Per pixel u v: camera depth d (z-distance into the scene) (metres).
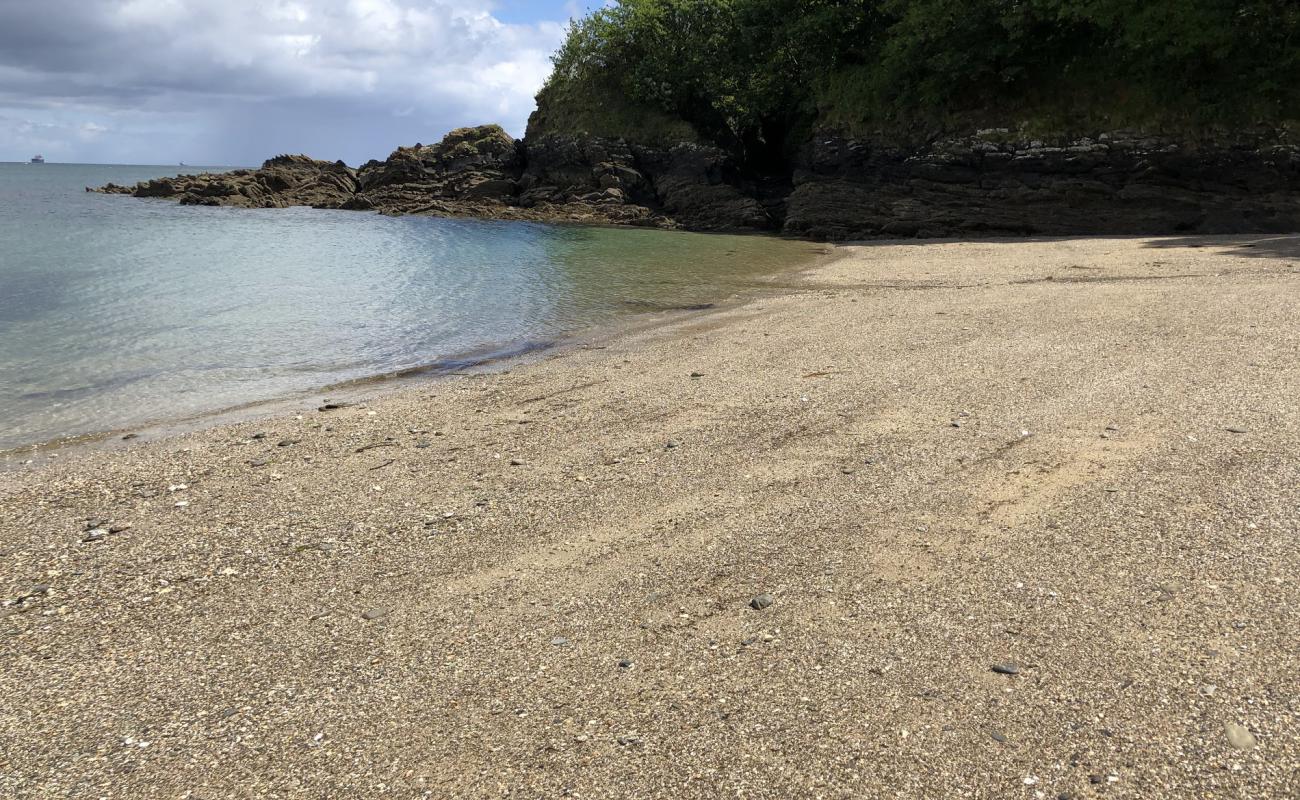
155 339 14.44
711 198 47.75
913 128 39.88
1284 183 31.36
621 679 4.16
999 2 36.75
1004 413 7.97
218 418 9.87
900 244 33.16
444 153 60.88
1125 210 33.78
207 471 7.83
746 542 5.63
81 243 31.42
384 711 4.03
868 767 3.42
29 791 3.56
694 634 4.54
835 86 43.66
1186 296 13.83
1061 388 8.68
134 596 5.38
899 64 40.03
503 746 3.71
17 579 5.66
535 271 24.11
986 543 5.33
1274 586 4.54
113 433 9.30
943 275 21.33
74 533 6.45
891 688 3.92
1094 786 3.23
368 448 8.39
